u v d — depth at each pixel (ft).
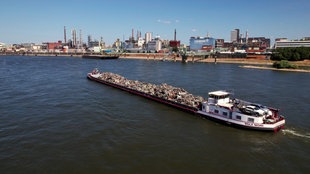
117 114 207.62
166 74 526.98
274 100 267.39
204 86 359.46
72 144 143.95
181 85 368.48
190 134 166.09
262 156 134.82
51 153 132.26
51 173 112.88
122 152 134.92
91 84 374.43
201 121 195.11
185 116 207.92
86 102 247.50
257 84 385.70
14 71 530.68
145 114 210.59
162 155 132.67
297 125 184.44
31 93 287.89
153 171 115.85
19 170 115.24
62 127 171.53
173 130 172.96
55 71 550.77
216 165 123.54
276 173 117.39
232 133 169.68
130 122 187.11
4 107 221.05
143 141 150.92
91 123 181.27
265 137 162.30
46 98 261.44
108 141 149.28
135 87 312.91
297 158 132.77
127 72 566.77
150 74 526.16
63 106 228.22
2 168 116.67
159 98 255.70
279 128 173.78
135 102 255.09
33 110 212.84
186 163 124.57
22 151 134.21
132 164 122.01
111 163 122.62
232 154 136.77
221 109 191.93
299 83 399.03
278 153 138.82
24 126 172.55
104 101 255.50
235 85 372.99
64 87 338.13
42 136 155.22
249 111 178.40
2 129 166.20
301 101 262.67
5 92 290.97
